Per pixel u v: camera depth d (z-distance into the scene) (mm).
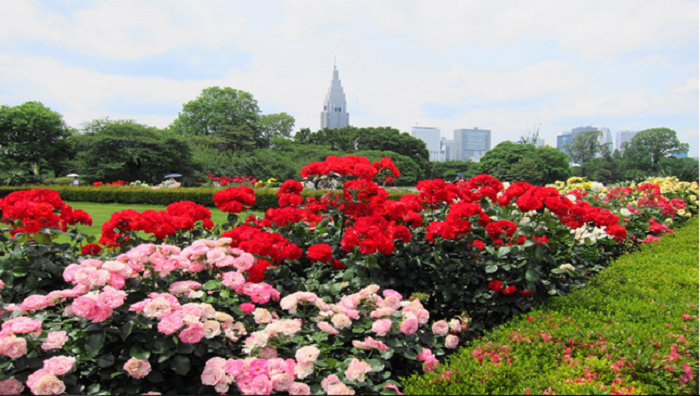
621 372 2230
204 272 2812
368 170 3711
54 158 36375
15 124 34031
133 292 2385
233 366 2090
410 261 3402
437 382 2227
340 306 2576
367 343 2346
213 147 42938
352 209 3693
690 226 8148
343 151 52875
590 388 2004
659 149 66438
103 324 2143
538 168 57281
